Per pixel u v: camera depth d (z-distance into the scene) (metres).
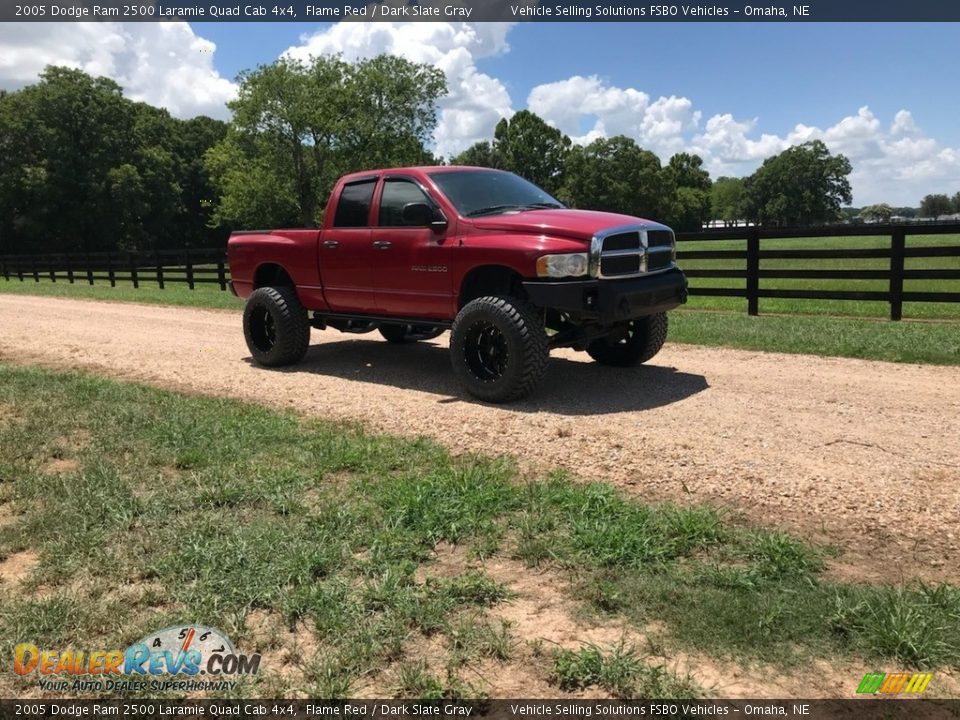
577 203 95.88
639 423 5.28
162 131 76.50
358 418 5.62
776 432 4.93
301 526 3.45
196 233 80.38
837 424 5.08
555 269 5.64
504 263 5.89
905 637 2.41
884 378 6.45
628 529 3.28
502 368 6.04
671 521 3.37
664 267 6.37
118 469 4.37
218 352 9.17
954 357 6.95
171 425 5.19
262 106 53.84
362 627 2.64
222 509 3.74
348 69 55.94
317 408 5.99
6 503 3.93
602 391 6.37
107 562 3.15
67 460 4.69
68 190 60.00
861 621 2.53
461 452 4.70
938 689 2.25
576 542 3.21
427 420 5.52
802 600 2.71
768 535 3.23
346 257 7.16
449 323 6.62
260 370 7.89
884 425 5.01
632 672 2.34
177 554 3.21
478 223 6.19
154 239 67.88
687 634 2.55
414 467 4.36
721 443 4.70
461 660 2.46
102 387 6.64
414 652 2.53
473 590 2.88
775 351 7.94
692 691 2.25
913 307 11.88
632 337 7.16
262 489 3.95
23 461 4.54
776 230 10.77
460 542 3.35
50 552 3.28
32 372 7.47
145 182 65.25
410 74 56.91
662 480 4.07
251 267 8.19
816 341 8.05
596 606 2.77
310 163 58.09
